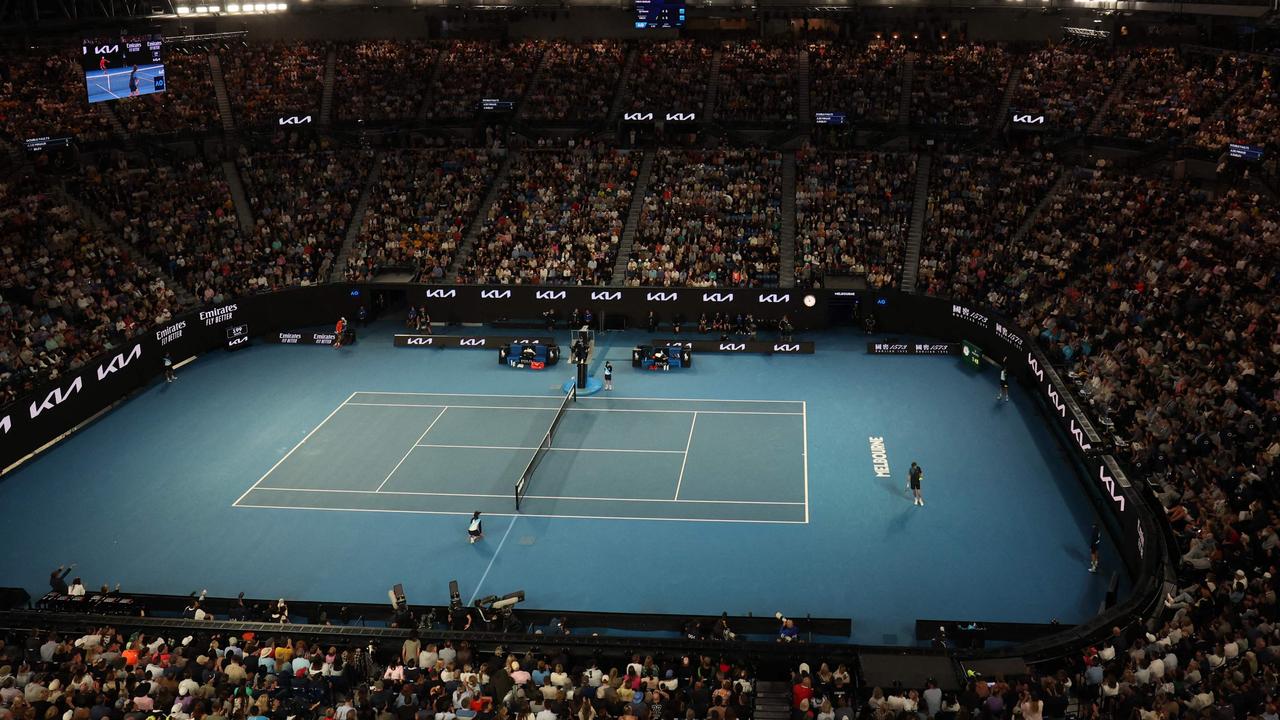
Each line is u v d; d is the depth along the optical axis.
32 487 46.25
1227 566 32.81
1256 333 45.47
